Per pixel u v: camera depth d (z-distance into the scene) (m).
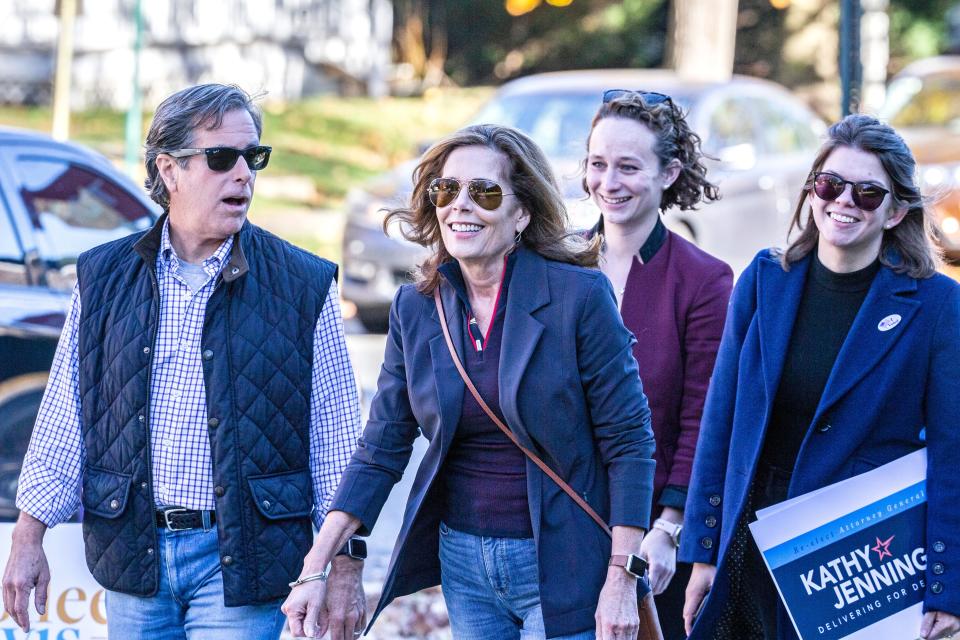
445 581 7.37
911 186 7.63
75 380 7.76
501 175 7.10
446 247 7.23
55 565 9.18
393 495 15.48
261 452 7.45
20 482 7.75
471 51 59.53
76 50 44.84
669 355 8.54
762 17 58.00
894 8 57.84
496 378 7.03
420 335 7.28
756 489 8.02
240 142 7.46
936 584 7.52
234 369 7.44
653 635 7.18
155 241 7.55
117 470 7.49
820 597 7.64
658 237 8.81
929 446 7.63
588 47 58.06
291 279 7.66
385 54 52.44
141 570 7.45
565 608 6.96
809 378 7.79
